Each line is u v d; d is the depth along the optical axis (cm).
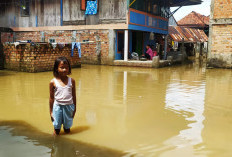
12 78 1014
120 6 1672
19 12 2036
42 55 1250
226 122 475
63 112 389
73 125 450
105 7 1725
